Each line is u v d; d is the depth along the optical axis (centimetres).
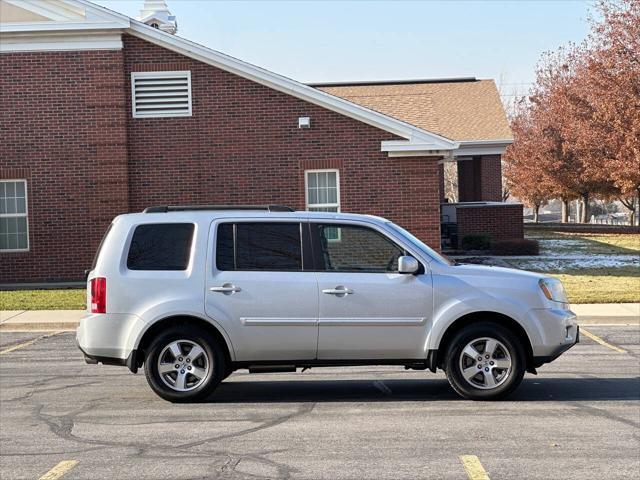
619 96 3478
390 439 757
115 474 661
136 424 830
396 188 2258
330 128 2256
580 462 676
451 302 897
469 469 659
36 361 1252
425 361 911
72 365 1208
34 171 2255
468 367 905
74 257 2262
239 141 2262
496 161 3625
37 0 2234
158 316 891
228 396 964
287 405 912
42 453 729
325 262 909
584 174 4100
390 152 2247
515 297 898
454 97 3859
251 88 2256
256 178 2266
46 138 2252
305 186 2267
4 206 2273
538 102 4678
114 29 2220
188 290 897
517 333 916
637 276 2286
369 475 647
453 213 3312
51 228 2264
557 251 3089
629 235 3816
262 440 761
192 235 911
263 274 902
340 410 883
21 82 2248
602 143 3703
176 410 891
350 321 895
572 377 1055
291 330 895
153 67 2252
